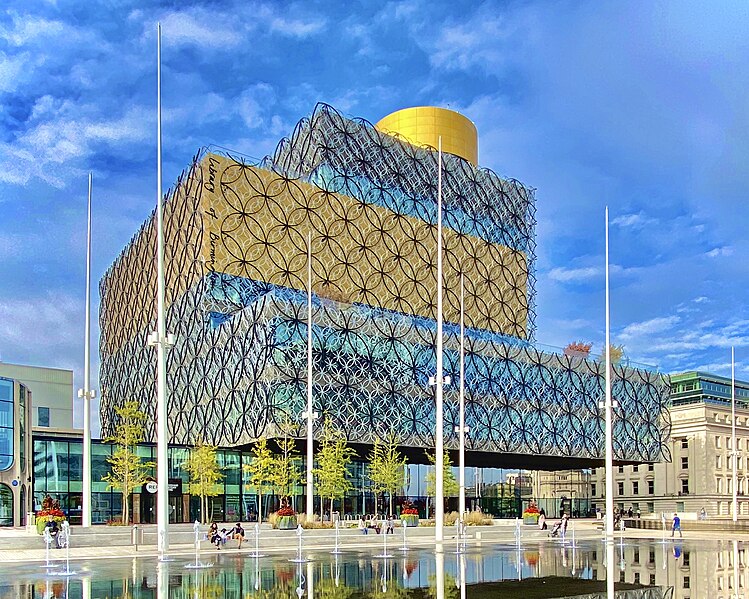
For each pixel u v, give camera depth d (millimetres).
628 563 30938
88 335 47219
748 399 134250
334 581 23234
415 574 25562
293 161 84375
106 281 106312
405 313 83812
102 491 63344
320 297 68875
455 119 102250
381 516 71625
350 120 83938
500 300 95875
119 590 20844
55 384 94625
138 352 90000
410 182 87938
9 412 61406
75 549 36781
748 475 119625
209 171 72188
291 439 61281
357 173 82875
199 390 71750
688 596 20031
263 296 64688
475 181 96500
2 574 25531
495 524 60125
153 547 38438
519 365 80312
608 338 57406
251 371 63188
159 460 33781
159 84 36750
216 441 67625
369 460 76938
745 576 25812
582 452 83812
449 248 90688
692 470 115000
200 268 72000
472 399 74688
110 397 101000
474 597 19547
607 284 58375
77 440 64125
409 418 69062
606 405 55969
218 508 66875
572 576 25312
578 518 97750
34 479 61812
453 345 74875
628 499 121438
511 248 99000
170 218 81562
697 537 57344
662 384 95875
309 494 52312
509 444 76875
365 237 82000
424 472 82062
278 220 75562
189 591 20578
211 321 70250
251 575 24922
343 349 65812
